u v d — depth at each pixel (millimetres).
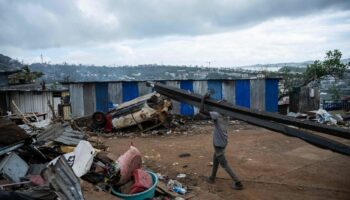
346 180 8945
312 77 30281
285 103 26016
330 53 29781
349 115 22062
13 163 6820
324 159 11094
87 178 7234
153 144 13523
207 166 10141
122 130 16734
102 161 8148
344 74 30109
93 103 19625
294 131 5105
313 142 5004
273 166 10250
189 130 17016
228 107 5551
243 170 9820
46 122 14531
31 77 32625
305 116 20594
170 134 16047
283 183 8695
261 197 7750
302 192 8086
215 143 8289
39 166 7109
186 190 7941
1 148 7188
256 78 22969
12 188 5754
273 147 12930
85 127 17391
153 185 7004
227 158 11219
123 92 20094
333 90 32250
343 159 11086
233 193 7980
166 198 7203
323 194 7965
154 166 10125
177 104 20422
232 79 22172
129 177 7129
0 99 23156
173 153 11852
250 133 16219
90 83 19484
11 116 15867
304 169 9945
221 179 8984
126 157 7250
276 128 5207
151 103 16922
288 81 30359
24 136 7742
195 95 5887
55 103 24406
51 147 8664
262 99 23312
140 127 16453
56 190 5078
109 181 7074
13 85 27906
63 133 10156
